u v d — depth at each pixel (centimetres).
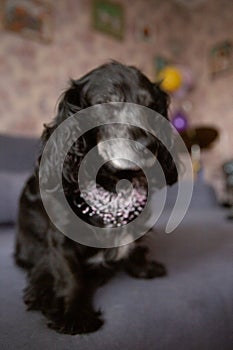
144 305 59
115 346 47
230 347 59
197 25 361
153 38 336
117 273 77
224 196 295
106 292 65
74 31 272
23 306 60
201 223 149
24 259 90
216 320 59
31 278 69
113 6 301
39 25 251
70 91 76
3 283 73
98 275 73
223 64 332
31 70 246
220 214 180
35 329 51
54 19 260
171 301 60
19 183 151
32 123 247
